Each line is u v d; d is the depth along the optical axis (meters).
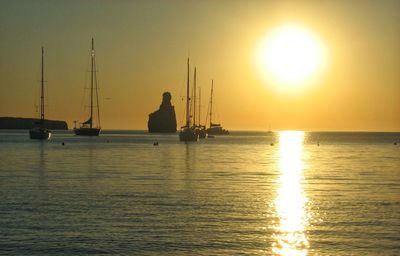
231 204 52.19
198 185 66.44
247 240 38.91
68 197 55.53
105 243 37.75
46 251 35.94
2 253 35.50
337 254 36.00
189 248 36.94
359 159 120.19
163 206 50.69
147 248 36.81
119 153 134.00
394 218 46.06
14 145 173.25
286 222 44.28
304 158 123.19
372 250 36.75
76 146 170.25
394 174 83.31
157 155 127.00
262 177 77.19
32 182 68.25
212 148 167.12
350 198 56.72
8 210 48.19
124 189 61.94
